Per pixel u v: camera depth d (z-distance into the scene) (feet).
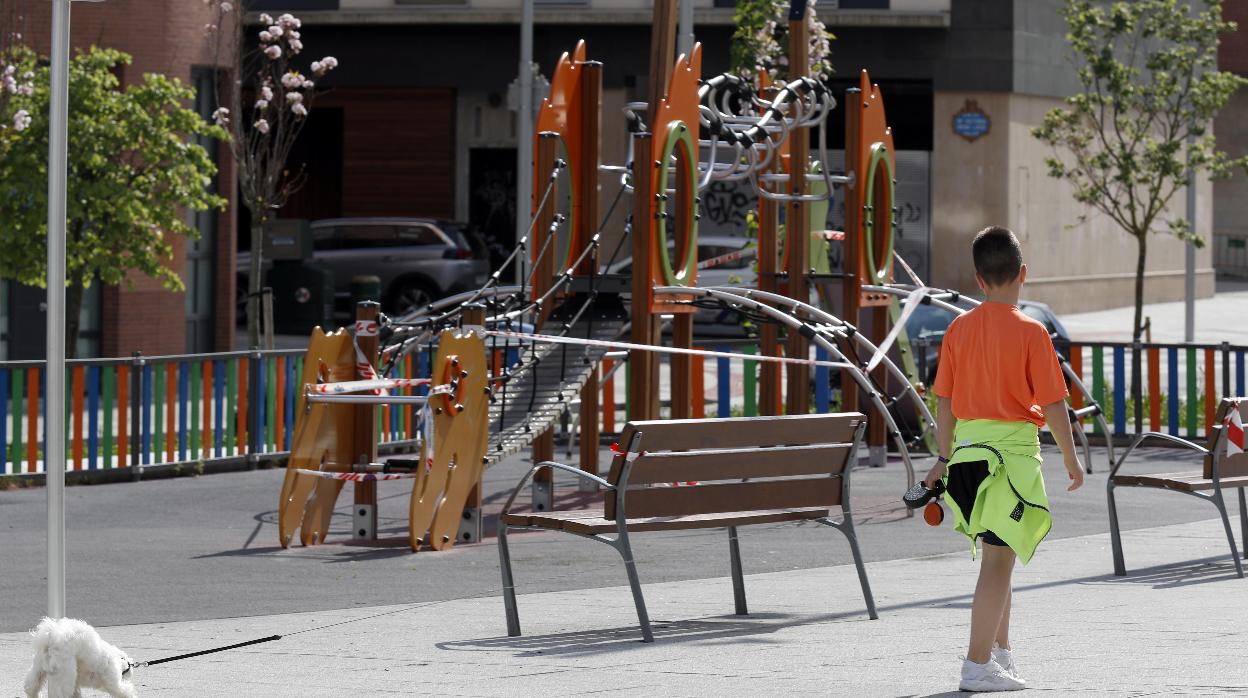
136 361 142.51
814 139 333.83
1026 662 62.90
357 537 112.47
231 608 84.48
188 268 220.02
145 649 71.15
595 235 132.36
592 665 64.28
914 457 160.97
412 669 64.39
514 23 334.85
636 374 124.47
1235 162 254.27
